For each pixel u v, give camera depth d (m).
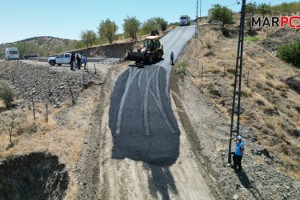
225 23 58.91
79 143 17.52
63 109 23.08
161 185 14.29
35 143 17.75
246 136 20.27
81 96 25.03
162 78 27.72
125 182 14.48
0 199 15.29
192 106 22.88
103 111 21.59
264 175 15.31
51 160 16.11
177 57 36.16
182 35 52.16
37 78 33.72
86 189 14.07
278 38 51.75
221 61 34.19
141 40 57.03
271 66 37.56
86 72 30.17
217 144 17.97
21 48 76.50
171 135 18.27
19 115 22.83
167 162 15.81
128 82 26.97
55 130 19.31
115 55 54.66
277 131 22.77
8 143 18.61
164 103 22.58
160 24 64.38
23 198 15.25
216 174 15.22
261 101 25.97
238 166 15.40
